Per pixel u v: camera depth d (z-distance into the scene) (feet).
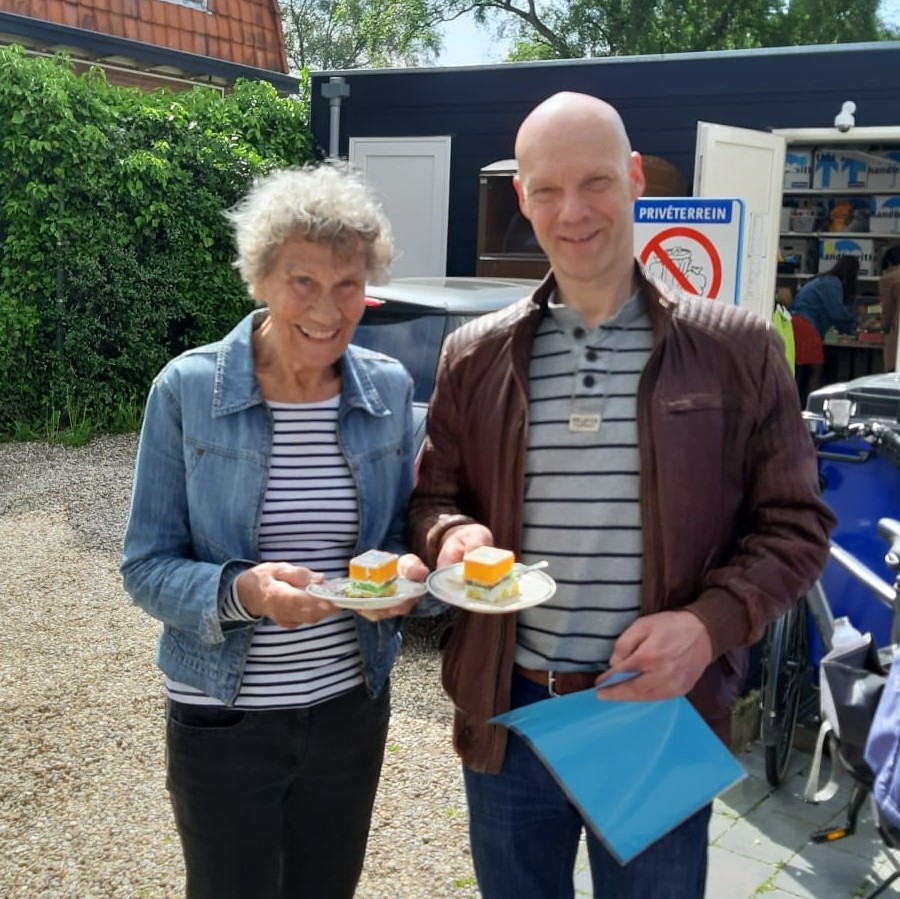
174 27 44.57
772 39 73.97
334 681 6.88
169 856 10.52
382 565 6.00
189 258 31.96
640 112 32.42
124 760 12.44
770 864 10.36
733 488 6.25
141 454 6.75
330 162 7.05
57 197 28.37
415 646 16.06
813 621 12.10
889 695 7.39
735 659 6.41
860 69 29.40
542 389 6.42
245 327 6.88
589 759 5.73
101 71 30.78
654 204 16.76
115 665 15.23
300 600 5.95
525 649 6.52
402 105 36.01
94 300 29.50
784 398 6.15
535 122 6.12
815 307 33.71
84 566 19.58
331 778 7.02
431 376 15.62
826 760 12.44
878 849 10.63
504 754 6.60
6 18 37.42
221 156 32.37
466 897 9.90
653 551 6.07
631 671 5.74
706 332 6.11
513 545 6.43
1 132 27.73
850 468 11.66
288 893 7.36
